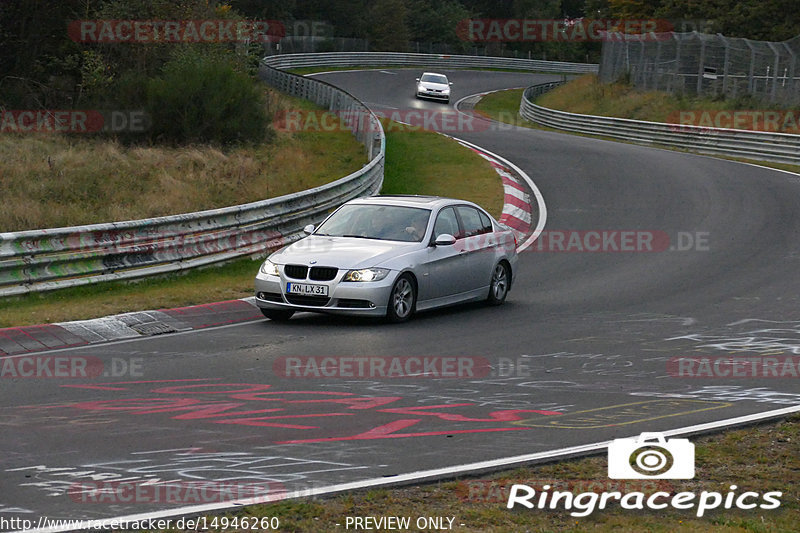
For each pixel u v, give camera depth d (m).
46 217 37.69
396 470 11.49
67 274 26.30
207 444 12.66
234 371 17.56
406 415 14.42
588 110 97.62
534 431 13.51
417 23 186.50
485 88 128.25
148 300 24.20
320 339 20.77
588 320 23.58
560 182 52.09
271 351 19.44
